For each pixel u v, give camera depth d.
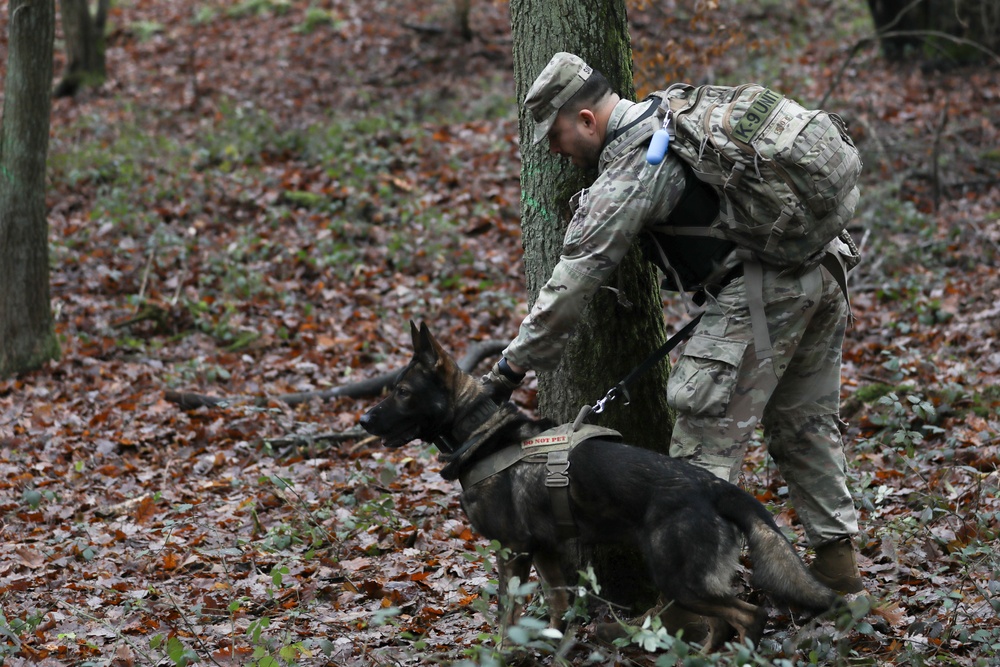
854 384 8.88
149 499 7.62
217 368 10.52
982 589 4.97
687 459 4.67
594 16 5.38
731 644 3.81
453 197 14.78
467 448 4.82
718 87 4.52
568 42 5.37
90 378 10.66
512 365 4.71
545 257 5.55
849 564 5.05
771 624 5.00
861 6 22.34
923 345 9.80
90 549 6.59
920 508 6.36
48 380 10.60
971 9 18.34
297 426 9.18
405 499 7.39
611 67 5.43
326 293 12.40
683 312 11.10
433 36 22.47
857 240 12.60
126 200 14.63
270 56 22.62
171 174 15.57
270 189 15.09
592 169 5.16
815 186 4.27
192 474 8.45
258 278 12.57
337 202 14.56
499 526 4.78
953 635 4.66
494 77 20.14
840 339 5.01
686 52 13.69
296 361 10.95
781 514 6.43
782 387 5.03
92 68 21.86
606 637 4.89
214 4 26.92
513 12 5.54
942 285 11.01
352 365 10.85
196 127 18.19
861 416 8.12
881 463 7.21
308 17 24.06
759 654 4.29
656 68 12.24
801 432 5.04
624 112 4.55
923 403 6.64
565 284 4.45
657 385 5.60
